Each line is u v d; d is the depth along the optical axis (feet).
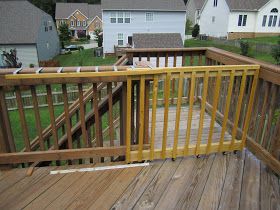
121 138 8.62
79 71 7.02
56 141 7.88
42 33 81.00
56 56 93.35
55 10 145.48
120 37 80.64
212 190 7.25
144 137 8.31
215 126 10.86
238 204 6.78
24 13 79.51
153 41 69.36
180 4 81.10
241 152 9.05
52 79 6.88
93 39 143.02
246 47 63.87
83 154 8.05
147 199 6.90
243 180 7.66
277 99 7.64
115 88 8.16
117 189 7.23
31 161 7.88
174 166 8.26
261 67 7.82
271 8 86.38
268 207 6.69
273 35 90.38
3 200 6.79
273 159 7.70
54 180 7.53
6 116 7.47
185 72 7.34
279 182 7.59
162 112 12.23
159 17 79.77
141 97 7.40
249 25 88.28
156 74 7.13
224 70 7.61
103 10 76.48
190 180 7.63
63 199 6.84
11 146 7.83
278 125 7.52
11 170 7.92
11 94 33.63
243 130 8.79
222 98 10.87
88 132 9.10
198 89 12.92
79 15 142.51
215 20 94.53
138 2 79.10
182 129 10.64
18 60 74.43
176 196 7.02
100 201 6.80
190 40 97.96
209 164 8.38
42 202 6.73
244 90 8.61
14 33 74.13
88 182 7.48
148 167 8.17
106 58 80.43
